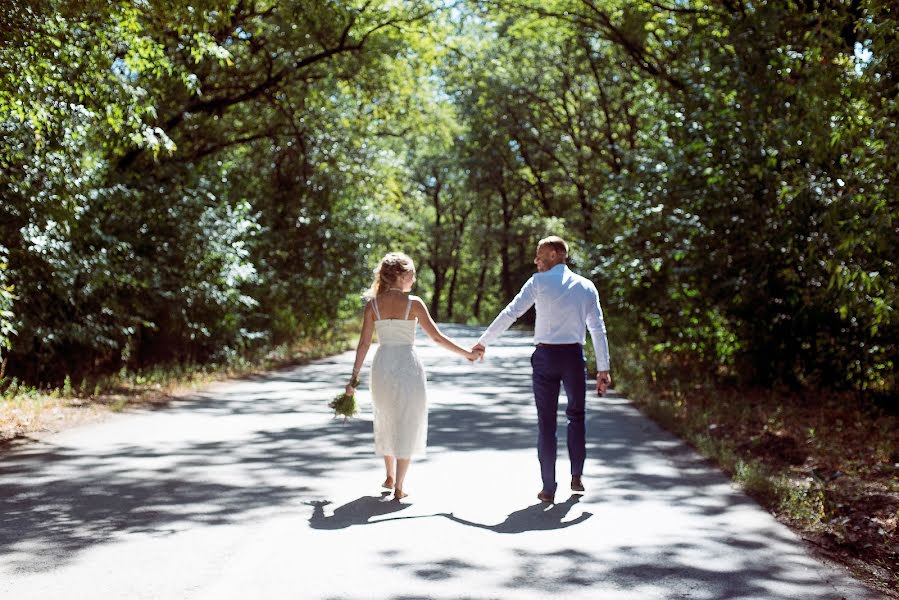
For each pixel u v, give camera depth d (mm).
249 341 20375
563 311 7055
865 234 8539
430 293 83375
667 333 16750
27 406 11359
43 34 9266
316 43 22266
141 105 10383
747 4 16828
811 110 9258
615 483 7477
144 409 12289
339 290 25875
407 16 22828
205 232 17266
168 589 4594
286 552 5309
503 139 47500
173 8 10305
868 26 8094
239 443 9383
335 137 25562
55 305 13805
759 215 13164
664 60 22469
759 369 13703
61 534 5660
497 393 14602
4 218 12289
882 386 12547
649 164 15875
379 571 4945
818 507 6508
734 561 5227
